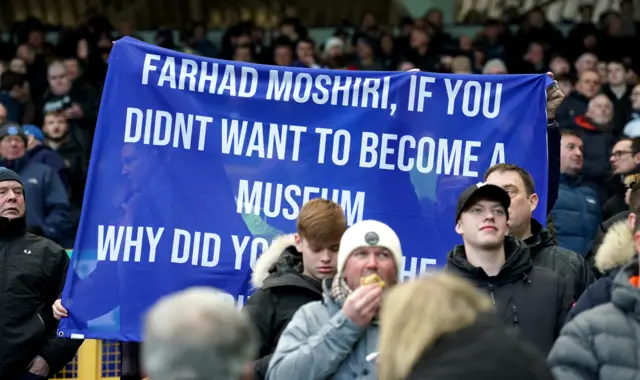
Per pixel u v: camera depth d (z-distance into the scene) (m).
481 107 11.56
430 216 11.47
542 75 11.60
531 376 6.09
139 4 33.00
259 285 10.62
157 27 32.88
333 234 9.84
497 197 9.90
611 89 26.06
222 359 5.59
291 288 9.95
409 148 11.50
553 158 12.19
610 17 29.59
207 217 11.36
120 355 13.30
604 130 21.53
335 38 29.27
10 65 26.42
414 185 11.48
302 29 29.95
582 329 8.45
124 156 11.35
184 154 11.41
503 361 6.12
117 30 32.06
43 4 33.19
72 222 19.64
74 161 22.48
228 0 33.44
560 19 31.75
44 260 12.42
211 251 11.33
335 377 8.72
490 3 32.62
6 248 12.41
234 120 11.47
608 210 17.67
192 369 5.56
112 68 11.41
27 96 24.97
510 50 29.06
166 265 11.28
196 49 30.16
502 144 11.55
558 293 9.93
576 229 16.53
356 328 8.59
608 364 8.34
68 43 28.67
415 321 6.38
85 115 23.59
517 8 32.34
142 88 11.41
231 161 11.44
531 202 11.27
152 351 5.61
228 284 11.33
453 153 11.52
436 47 28.91
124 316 11.20
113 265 11.23
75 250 11.20
